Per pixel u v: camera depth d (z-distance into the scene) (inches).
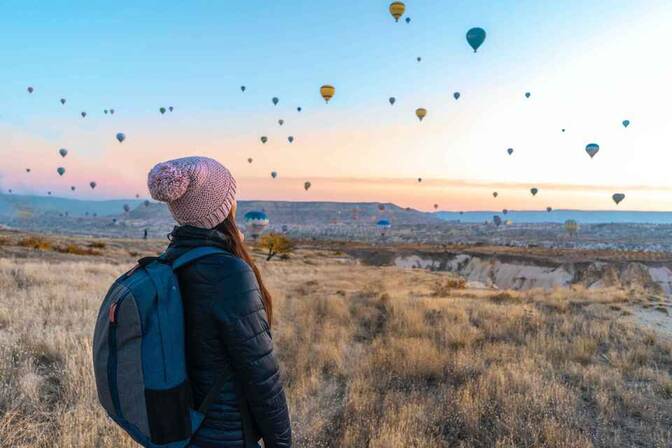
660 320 447.2
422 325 393.7
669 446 187.8
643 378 271.9
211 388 66.9
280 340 340.2
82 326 304.0
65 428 159.9
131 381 62.9
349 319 433.4
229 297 65.1
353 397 224.8
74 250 1352.1
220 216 70.6
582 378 267.6
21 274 554.3
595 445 188.2
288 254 2487.7
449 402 222.8
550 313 466.6
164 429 63.2
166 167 66.5
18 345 245.0
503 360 294.5
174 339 64.0
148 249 2082.9
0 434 156.2
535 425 196.4
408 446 179.0
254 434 71.3
